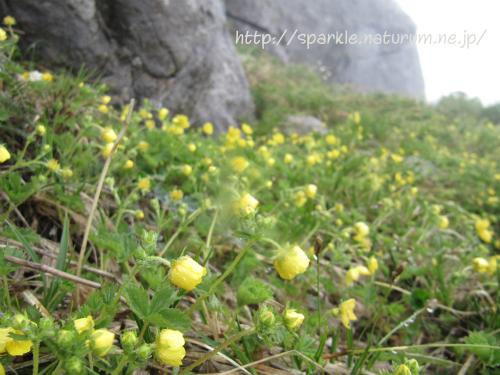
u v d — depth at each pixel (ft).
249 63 5.34
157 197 1.46
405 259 1.68
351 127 4.21
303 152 3.15
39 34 1.89
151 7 2.27
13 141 1.16
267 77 5.31
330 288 1.23
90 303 0.62
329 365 0.89
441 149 4.61
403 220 2.20
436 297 1.40
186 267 0.55
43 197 1.06
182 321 0.58
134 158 1.54
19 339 0.45
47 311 0.71
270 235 1.36
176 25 2.48
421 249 1.67
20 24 1.83
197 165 1.60
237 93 3.53
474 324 1.34
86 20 2.01
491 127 6.30
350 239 1.63
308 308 1.23
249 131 2.26
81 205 1.04
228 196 0.99
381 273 1.59
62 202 1.08
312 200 1.79
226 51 3.36
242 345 0.83
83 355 0.47
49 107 1.36
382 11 10.31
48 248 0.97
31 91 1.33
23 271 0.85
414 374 0.68
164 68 2.48
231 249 1.30
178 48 2.52
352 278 1.18
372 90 8.21
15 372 0.63
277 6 8.20
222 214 1.09
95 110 1.65
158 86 2.48
